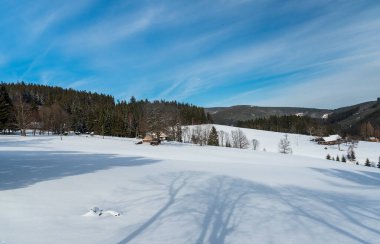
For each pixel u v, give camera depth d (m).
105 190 12.41
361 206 11.25
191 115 154.38
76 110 131.25
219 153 61.41
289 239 7.11
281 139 127.00
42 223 7.72
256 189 14.97
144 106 125.31
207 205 10.45
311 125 175.50
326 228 8.08
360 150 116.25
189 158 46.59
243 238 7.10
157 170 21.53
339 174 28.36
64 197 10.79
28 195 10.79
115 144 76.25
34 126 99.19
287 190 15.24
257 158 53.94
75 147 61.53
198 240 6.88
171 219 8.52
